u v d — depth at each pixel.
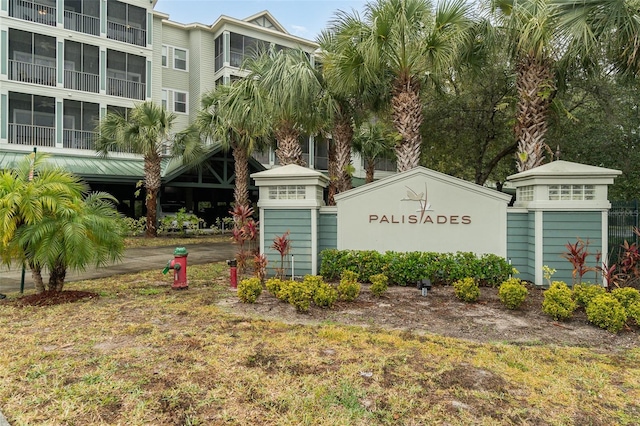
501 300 5.23
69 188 5.54
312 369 3.25
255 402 2.72
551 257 6.66
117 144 15.70
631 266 5.84
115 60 19.09
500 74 10.84
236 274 6.70
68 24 17.92
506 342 3.97
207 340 3.92
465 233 7.14
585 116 11.02
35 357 3.46
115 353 3.57
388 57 7.77
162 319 4.66
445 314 4.95
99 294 6.00
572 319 4.71
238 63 22.69
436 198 7.23
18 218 5.12
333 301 5.23
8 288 6.72
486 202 7.11
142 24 19.91
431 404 2.71
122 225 6.11
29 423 2.45
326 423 2.48
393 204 7.36
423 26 7.46
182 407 2.65
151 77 20.11
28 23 16.64
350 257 6.89
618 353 3.74
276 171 7.55
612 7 6.05
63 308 5.12
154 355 3.53
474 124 11.87
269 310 5.08
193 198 21.58
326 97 9.78
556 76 8.66
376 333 4.18
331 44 9.19
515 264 7.08
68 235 5.06
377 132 18.70
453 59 7.61
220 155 18.67
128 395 2.80
